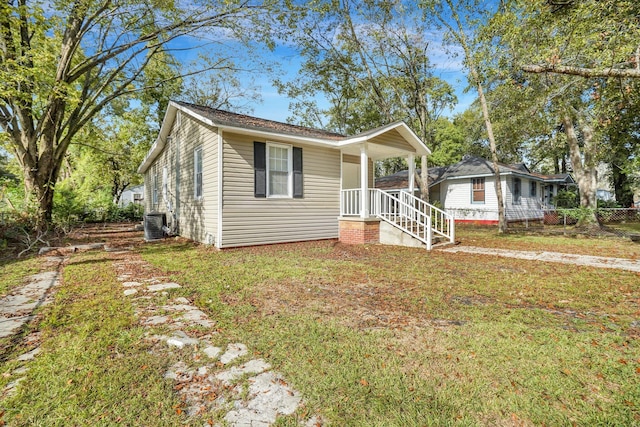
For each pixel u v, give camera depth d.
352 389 2.02
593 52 5.95
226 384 2.08
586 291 4.32
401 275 5.24
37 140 10.98
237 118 9.84
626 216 18.80
